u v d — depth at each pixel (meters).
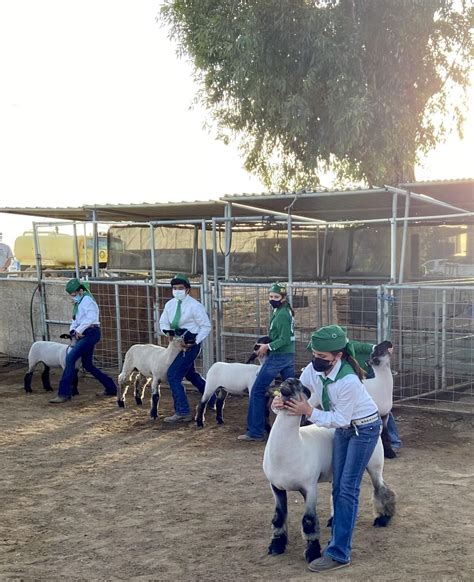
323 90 17.22
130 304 13.06
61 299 13.68
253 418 8.34
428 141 18.80
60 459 7.70
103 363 13.24
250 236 16.20
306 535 4.75
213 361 11.00
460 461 7.34
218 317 10.88
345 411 4.56
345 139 16.34
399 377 9.93
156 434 8.78
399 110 16.77
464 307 10.47
